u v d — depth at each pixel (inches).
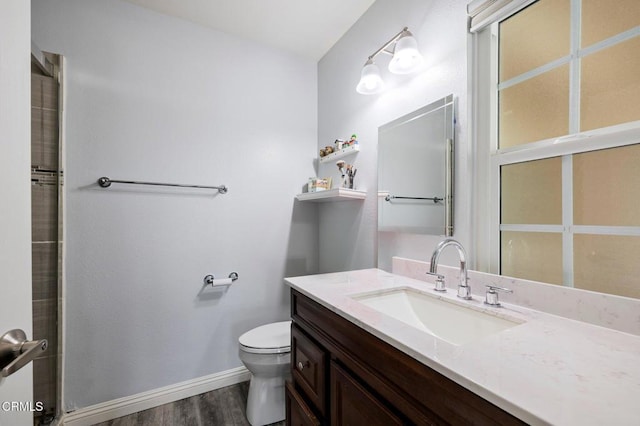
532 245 37.5
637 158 29.0
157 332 66.2
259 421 57.7
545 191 36.3
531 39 38.2
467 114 43.9
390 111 59.5
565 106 34.8
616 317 28.0
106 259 61.4
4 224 18.3
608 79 31.2
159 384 66.1
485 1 40.9
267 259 80.0
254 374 59.9
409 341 25.0
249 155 77.8
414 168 52.9
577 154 33.4
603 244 31.3
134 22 64.6
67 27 58.3
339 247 77.0
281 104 83.0
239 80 76.7
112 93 62.2
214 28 73.4
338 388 34.6
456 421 20.3
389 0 59.7
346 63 74.7
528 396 16.8
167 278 67.4
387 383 27.2
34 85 54.6
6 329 18.1
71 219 58.3
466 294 38.3
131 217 63.9
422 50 51.8
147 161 65.5
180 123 69.2
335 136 79.2
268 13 67.9
